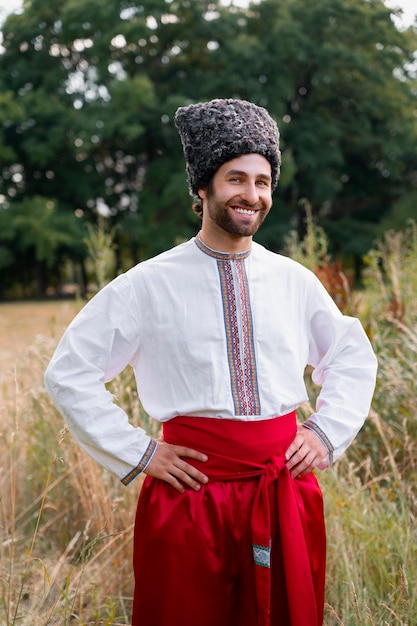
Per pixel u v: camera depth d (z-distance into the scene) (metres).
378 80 26.08
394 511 2.59
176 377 1.63
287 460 1.68
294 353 1.70
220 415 1.61
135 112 24.30
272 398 1.64
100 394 1.64
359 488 2.67
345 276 3.96
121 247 28.81
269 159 1.63
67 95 25.91
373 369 1.81
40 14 25.95
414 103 27.73
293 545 1.61
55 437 3.15
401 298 4.02
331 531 2.48
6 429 3.35
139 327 1.67
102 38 24.23
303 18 26.05
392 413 3.21
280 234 25.27
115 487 2.94
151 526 1.64
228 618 1.66
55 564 2.72
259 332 1.65
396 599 2.24
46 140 25.22
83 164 26.81
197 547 1.60
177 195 24.53
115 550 2.70
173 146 25.77
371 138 27.66
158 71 27.25
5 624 2.19
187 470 1.61
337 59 25.64
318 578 1.74
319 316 1.80
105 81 25.27
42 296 25.92
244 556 1.63
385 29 26.39
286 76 25.69
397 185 29.89
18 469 3.38
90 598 2.50
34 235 23.61
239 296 1.66
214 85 24.77
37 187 26.98
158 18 25.39
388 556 2.36
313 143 26.03
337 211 29.61
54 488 3.09
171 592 1.61
